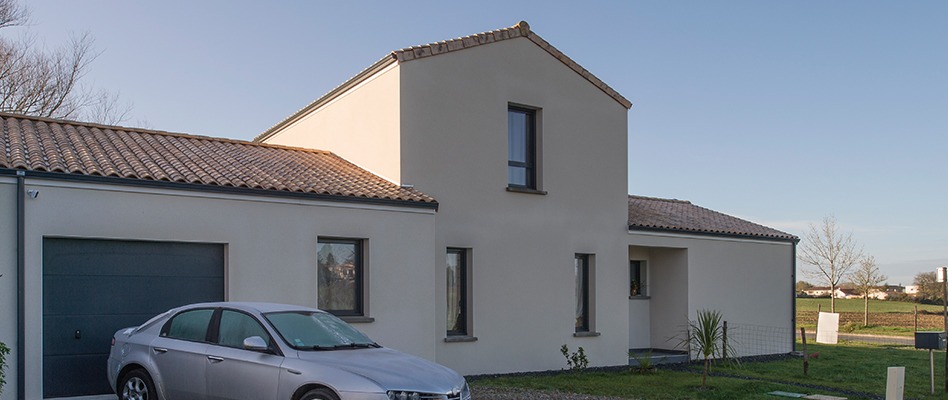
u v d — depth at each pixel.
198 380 8.47
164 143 13.61
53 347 10.13
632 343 19.27
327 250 12.79
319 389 7.74
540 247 16.06
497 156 15.53
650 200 22.45
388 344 13.02
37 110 26.95
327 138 16.81
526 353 15.66
